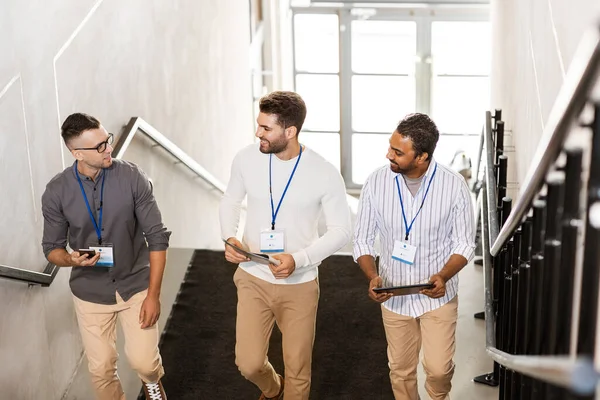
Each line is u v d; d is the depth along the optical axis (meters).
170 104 6.86
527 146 5.71
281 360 5.12
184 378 5.01
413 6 12.52
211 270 6.30
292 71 13.16
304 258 3.80
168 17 6.82
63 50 4.60
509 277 4.41
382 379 4.88
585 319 1.92
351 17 12.73
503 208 5.15
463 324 5.82
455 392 4.97
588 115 1.93
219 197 8.52
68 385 4.71
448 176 3.78
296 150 3.86
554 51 4.64
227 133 9.48
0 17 3.90
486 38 12.56
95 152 3.63
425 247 3.88
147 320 3.89
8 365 4.00
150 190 3.89
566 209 2.20
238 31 10.26
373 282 3.82
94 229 3.84
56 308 4.53
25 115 4.16
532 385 2.93
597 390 1.68
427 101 12.98
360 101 13.14
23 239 4.15
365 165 13.45
